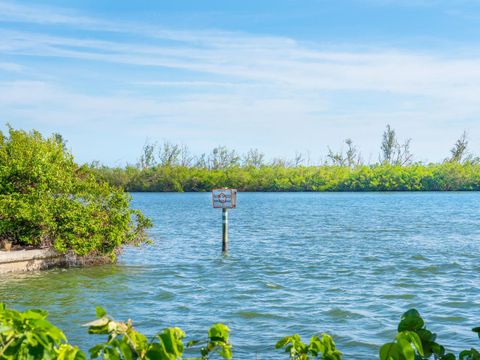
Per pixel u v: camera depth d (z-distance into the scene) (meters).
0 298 15.34
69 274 19.28
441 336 12.06
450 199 99.94
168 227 44.44
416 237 35.28
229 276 20.23
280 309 14.64
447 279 19.52
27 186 21.00
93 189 21.23
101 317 2.89
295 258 25.28
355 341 11.56
